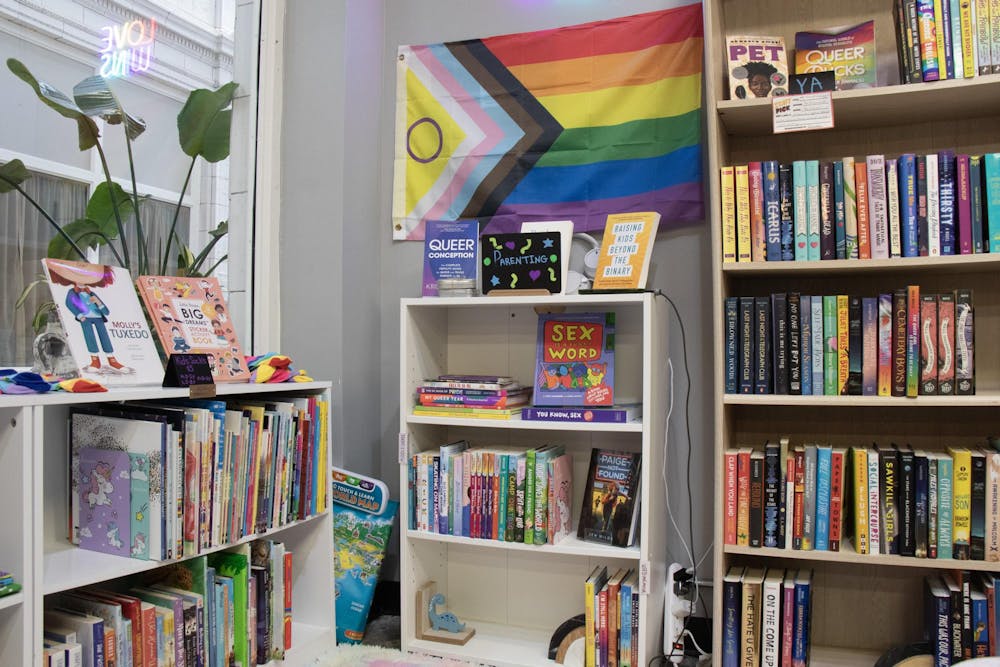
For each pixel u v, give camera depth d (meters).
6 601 1.37
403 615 2.31
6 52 1.80
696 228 2.41
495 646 2.31
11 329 1.78
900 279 2.18
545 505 2.17
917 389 1.90
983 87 1.86
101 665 1.53
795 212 2.01
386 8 2.80
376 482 2.46
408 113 2.75
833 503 1.96
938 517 1.88
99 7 2.06
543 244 2.26
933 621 1.91
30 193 1.84
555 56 2.56
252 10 2.62
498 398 2.26
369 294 2.73
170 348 1.89
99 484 1.72
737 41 2.12
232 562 1.92
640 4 2.49
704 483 2.40
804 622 1.99
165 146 2.31
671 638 2.19
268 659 2.00
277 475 2.03
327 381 2.41
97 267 1.82
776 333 2.01
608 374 2.24
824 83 2.08
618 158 2.47
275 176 2.65
